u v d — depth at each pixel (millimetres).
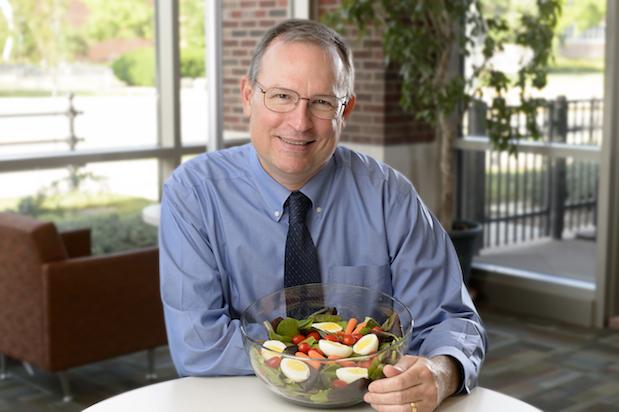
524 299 5527
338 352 1627
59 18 4828
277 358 1611
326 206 2037
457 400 1777
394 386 1618
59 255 3764
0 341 4012
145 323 4051
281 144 1867
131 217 5211
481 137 5734
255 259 2018
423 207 2117
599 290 5195
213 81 5301
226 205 2016
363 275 2059
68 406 3936
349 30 5711
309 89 1820
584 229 5309
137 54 5129
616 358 4672
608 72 5012
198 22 5332
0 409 3887
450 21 5207
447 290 2045
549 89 5359
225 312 1975
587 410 3961
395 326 1712
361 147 5766
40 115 4797
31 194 4797
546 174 5438
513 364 4559
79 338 3834
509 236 5684
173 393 1784
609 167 5066
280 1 5504
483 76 5406
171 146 5320
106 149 5055
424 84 5250
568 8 5215
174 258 1983
